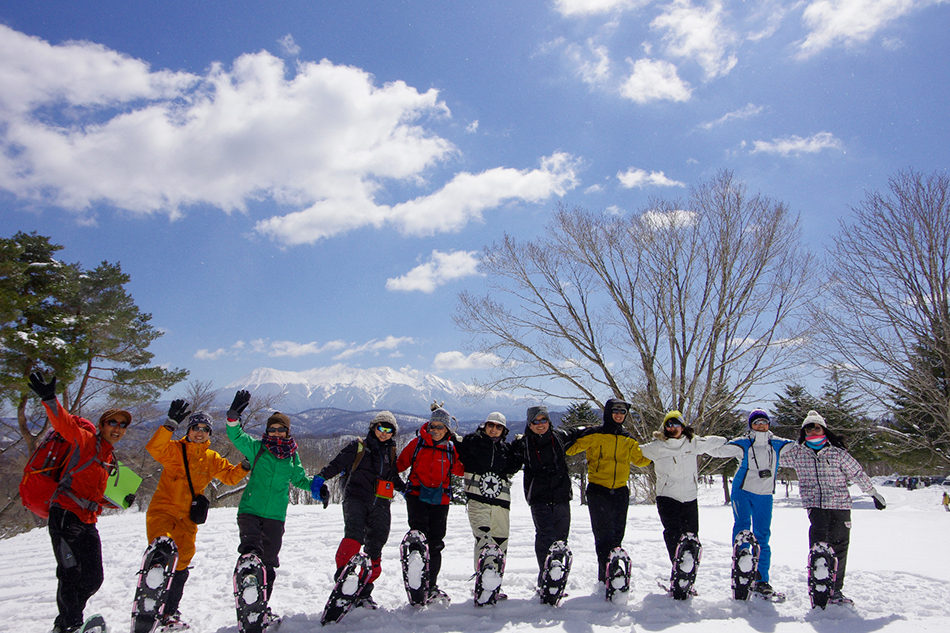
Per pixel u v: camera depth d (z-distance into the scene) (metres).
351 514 4.89
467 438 5.55
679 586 5.03
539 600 5.04
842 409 23.58
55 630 4.12
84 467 4.37
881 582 5.93
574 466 24.30
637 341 22.98
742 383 21.83
